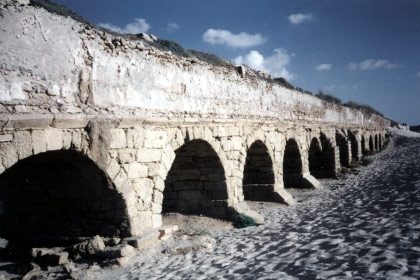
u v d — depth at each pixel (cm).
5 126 531
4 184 809
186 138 938
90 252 731
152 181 827
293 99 1722
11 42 559
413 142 3906
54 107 612
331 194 1502
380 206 994
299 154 1741
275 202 1384
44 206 820
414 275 441
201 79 1027
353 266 513
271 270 573
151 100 835
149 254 750
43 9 615
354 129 2936
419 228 654
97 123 677
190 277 605
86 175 727
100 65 713
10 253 818
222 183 1095
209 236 920
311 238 749
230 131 1131
